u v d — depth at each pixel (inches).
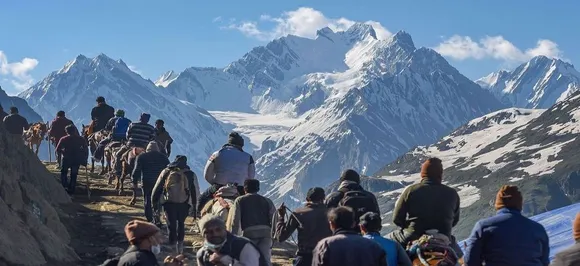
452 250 538.0
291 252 1011.9
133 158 1211.9
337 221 480.4
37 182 1075.9
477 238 504.7
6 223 732.7
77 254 850.1
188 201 850.8
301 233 610.5
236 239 484.1
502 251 496.1
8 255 695.1
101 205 1188.5
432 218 549.6
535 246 497.0
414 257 539.2
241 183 756.0
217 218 482.6
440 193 553.0
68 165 1258.0
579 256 428.1
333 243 471.2
